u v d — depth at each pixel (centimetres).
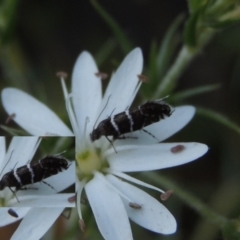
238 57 8
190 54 7
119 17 9
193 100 9
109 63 8
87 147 6
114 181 6
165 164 6
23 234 6
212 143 8
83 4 9
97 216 6
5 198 6
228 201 8
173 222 6
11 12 7
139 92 8
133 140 6
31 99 7
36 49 9
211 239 8
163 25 9
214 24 7
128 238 6
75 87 7
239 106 9
